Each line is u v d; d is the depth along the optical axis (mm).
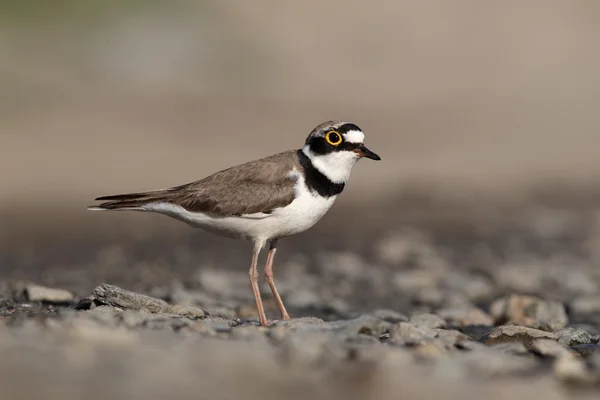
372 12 45156
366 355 6723
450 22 46000
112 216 18969
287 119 30141
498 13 47719
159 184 21016
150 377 5762
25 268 13922
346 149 9164
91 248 15734
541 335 8562
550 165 25891
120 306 8766
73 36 32469
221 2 38438
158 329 7434
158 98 30438
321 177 9211
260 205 9047
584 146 28812
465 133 30344
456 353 7262
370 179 23469
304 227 9359
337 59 38812
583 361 7484
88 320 7164
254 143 26594
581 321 10617
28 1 32500
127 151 24578
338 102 33250
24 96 28547
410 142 28656
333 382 6023
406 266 14977
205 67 34125
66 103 28625
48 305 9609
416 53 41625
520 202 21156
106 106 28938
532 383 6375
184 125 28109
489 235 17641
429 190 22234
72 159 23391
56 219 18141
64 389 5426
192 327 7527
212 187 9195
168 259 14977
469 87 37531
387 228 18016
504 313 10531
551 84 38375
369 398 5742
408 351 7105
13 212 18594
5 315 8516
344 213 19500
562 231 18062
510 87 37844
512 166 25656
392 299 12344
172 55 33844
